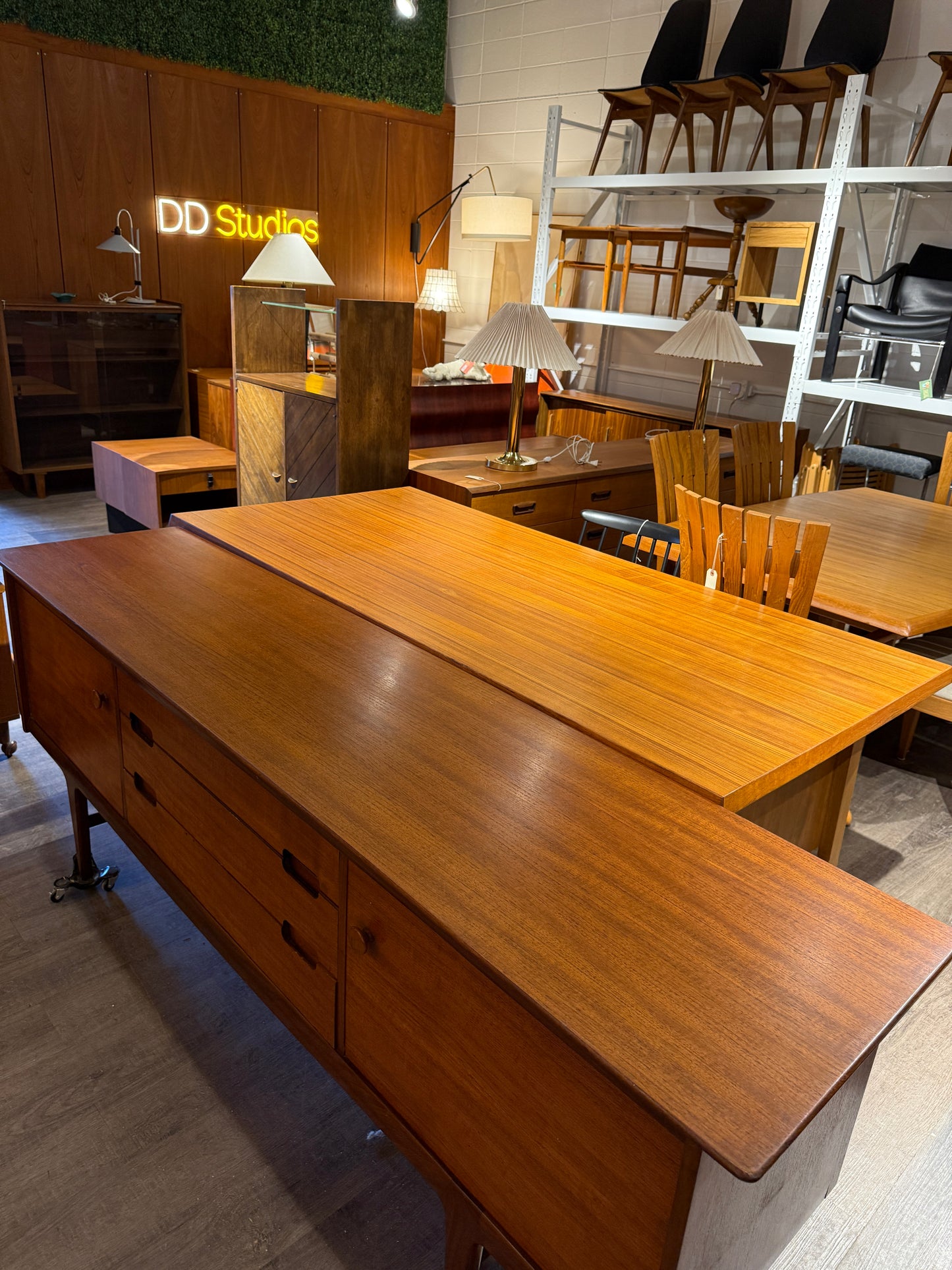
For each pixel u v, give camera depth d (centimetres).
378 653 153
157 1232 133
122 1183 140
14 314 513
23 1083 157
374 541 216
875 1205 144
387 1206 140
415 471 336
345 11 642
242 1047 167
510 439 343
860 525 285
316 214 676
